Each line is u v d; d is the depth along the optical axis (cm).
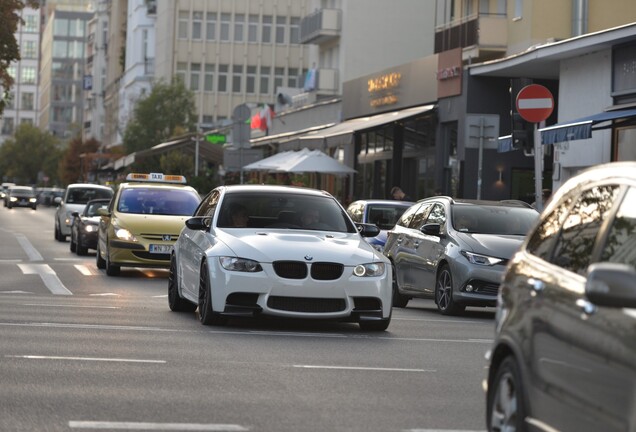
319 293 2758
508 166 7100
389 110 8631
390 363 2261
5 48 8281
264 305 2752
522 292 1318
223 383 1928
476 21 7588
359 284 2786
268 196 3084
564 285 1220
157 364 2130
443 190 7600
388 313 2838
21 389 1802
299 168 7250
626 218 1173
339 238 2947
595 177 1284
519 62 6312
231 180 8706
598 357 1101
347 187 9819
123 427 1517
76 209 7681
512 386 1323
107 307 3331
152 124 16288
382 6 11244
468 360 2347
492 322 3312
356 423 1599
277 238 2855
